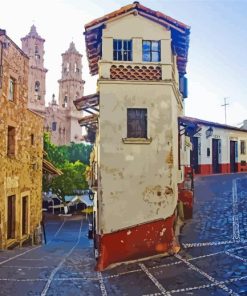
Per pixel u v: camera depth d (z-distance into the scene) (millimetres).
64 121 72750
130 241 12703
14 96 17547
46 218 37219
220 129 26031
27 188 19562
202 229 14062
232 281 9547
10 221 17422
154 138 13172
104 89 13211
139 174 13023
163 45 13602
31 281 10945
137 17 13711
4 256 14711
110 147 13055
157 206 12961
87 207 38562
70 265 13305
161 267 11406
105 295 9578
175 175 13664
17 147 17797
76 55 75750
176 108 15039
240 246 12039
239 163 27672
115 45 13648
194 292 9156
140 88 13289
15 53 17422
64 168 38938
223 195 18828
